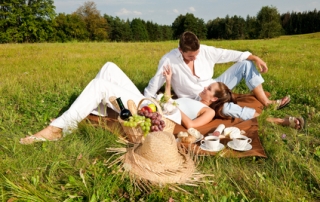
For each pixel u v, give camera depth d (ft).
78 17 213.25
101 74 16.58
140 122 12.03
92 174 10.19
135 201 9.23
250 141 12.67
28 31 167.12
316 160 11.60
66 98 19.22
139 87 23.24
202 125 15.26
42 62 36.06
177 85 17.84
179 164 10.43
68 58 40.29
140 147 10.98
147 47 65.36
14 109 17.43
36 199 8.68
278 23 239.71
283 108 18.54
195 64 17.28
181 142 13.01
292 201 8.87
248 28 296.71
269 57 43.78
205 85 17.70
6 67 31.60
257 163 11.54
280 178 10.22
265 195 9.20
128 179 10.01
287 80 25.27
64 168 10.68
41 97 19.27
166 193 9.39
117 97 14.60
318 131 14.69
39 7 171.12
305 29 299.58
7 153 11.66
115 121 15.23
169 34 323.16
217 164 10.82
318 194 9.39
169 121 13.35
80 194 9.32
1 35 159.22
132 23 293.23
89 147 12.09
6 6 160.97
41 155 11.24
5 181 9.39
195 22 299.99
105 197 9.11
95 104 14.35
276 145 12.52
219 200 8.98
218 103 16.19
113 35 277.03
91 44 76.07
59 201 9.04
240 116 15.96
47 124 15.25
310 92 21.57
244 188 9.73
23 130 14.52
